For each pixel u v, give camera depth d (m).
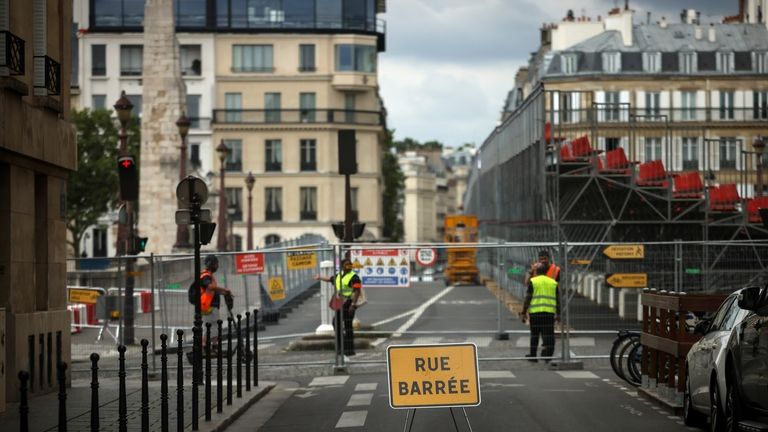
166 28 81.81
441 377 19.12
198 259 28.25
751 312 18.17
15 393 25.95
